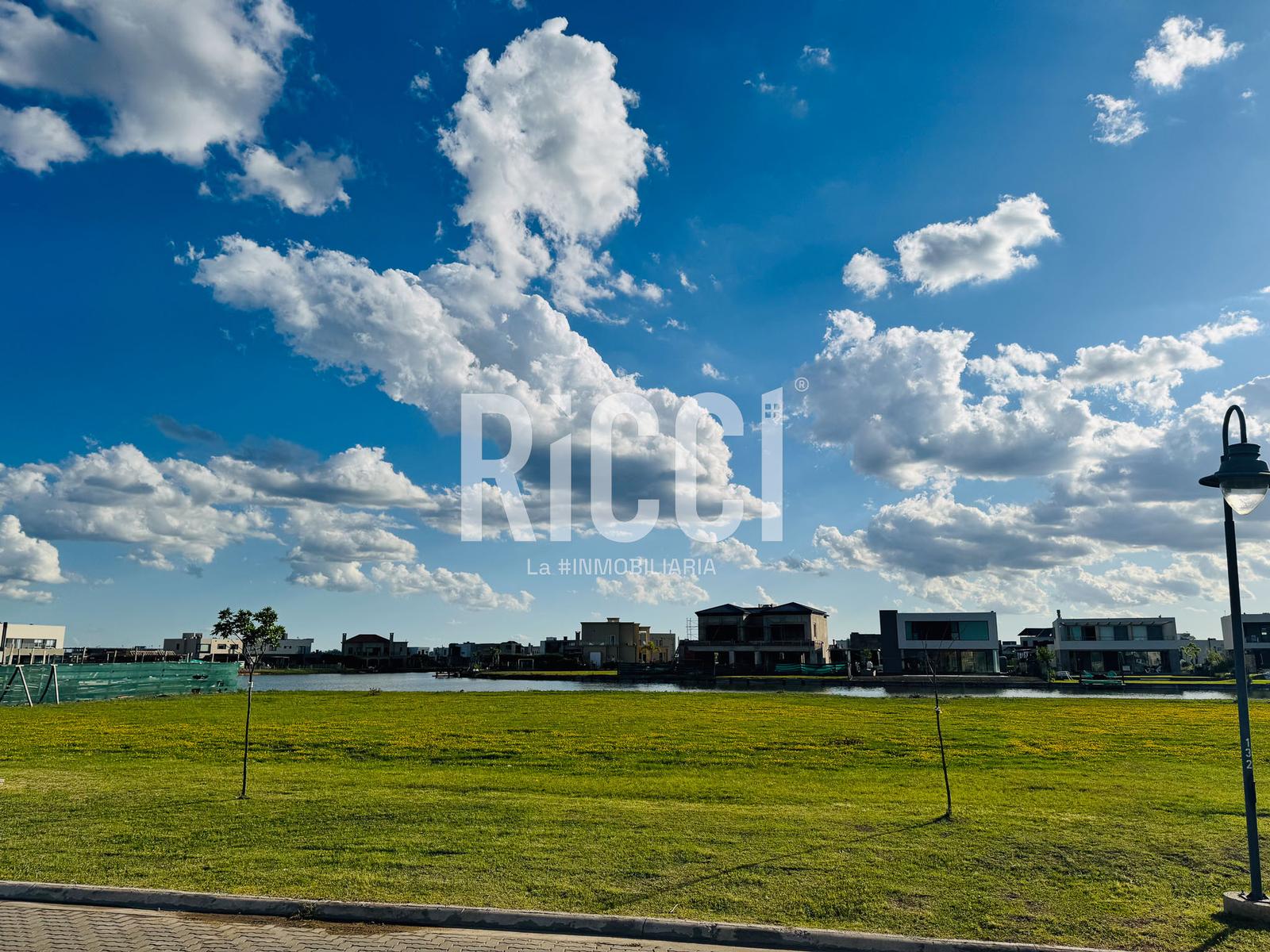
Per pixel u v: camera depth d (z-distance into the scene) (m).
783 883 7.76
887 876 7.99
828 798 12.41
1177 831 9.87
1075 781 14.41
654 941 6.59
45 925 6.85
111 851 8.92
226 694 43.91
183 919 7.05
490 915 6.94
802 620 85.69
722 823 10.25
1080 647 83.31
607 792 12.93
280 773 15.21
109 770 15.54
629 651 114.62
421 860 8.54
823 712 30.75
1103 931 6.61
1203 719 27.44
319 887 7.64
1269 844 9.26
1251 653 83.75
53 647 103.00
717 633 87.94
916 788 13.71
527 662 114.50
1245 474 7.55
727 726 25.00
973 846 9.09
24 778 14.23
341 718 27.94
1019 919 6.87
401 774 15.28
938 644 81.44
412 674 125.31
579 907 7.12
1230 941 6.40
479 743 20.48
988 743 20.61
